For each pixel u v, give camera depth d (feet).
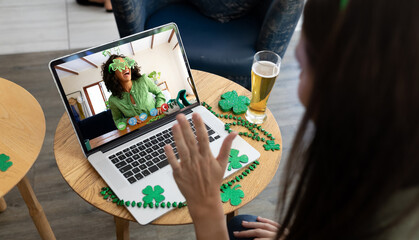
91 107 3.23
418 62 1.10
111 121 3.34
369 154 1.29
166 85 3.61
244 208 5.24
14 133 3.35
